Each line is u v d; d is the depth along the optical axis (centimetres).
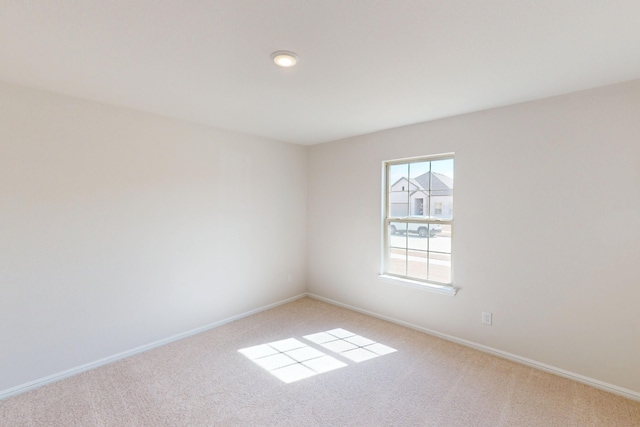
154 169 285
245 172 363
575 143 230
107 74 200
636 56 175
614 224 216
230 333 321
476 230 281
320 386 228
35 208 223
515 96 239
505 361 263
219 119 304
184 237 309
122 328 267
